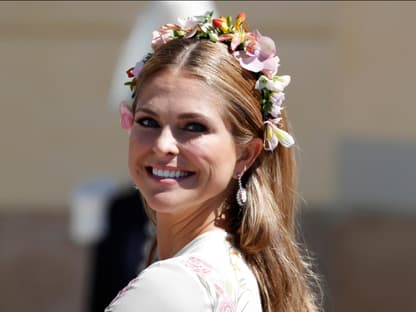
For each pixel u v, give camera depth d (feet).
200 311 11.99
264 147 13.67
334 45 39.63
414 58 39.32
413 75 39.40
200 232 13.41
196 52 13.03
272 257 13.55
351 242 39.11
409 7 39.24
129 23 39.93
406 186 39.47
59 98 40.40
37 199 40.42
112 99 27.14
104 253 26.03
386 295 38.68
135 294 12.05
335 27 39.58
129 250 25.58
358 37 39.47
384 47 39.42
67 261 39.81
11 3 39.93
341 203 39.58
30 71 40.32
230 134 13.03
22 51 40.29
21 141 40.40
